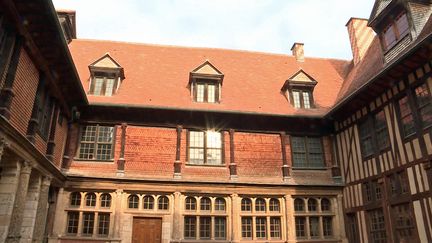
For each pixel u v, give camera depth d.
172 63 17.02
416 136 10.81
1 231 8.23
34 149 9.22
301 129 15.36
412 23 11.46
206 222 13.65
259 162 14.53
